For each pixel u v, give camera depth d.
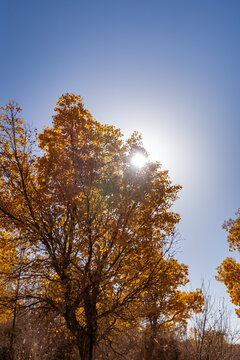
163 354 8.97
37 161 9.66
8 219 8.88
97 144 10.02
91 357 8.00
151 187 9.30
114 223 9.06
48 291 8.61
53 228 8.80
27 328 9.12
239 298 14.95
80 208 8.73
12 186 9.04
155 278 9.05
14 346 8.65
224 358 8.62
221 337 9.05
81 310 9.49
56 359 8.13
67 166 9.50
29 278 8.76
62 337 8.68
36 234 8.75
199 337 9.10
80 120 9.92
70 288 8.52
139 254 8.88
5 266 9.12
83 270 8.53
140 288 8.88
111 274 8.38
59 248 8.66
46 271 8.95
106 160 10.01
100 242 8.64
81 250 8.38
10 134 9.16
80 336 8.20
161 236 9.31
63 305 8.29
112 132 10.34
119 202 8.70
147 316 9.12
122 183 9.27
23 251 9.26
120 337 9.01
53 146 9.75
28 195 9.19
